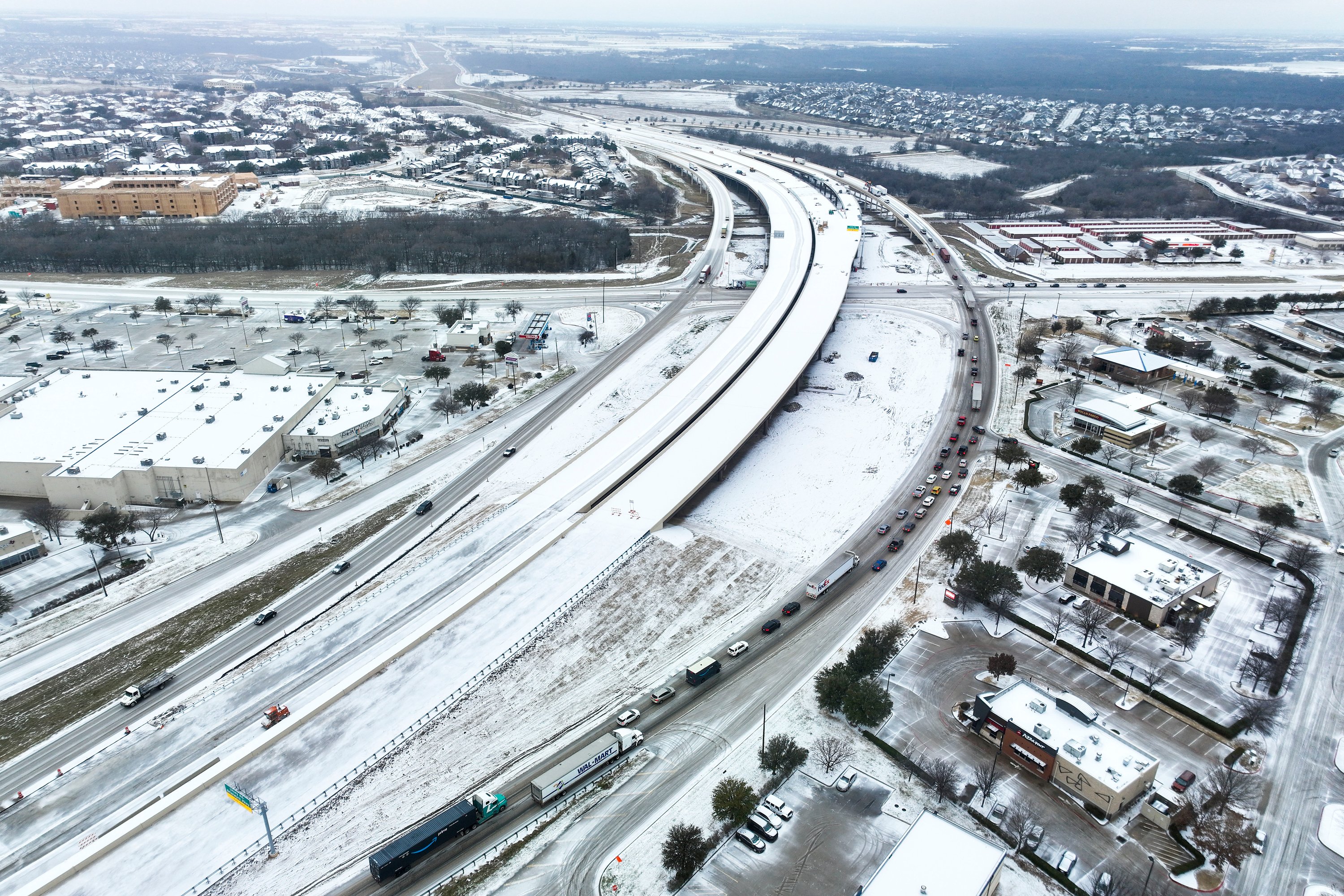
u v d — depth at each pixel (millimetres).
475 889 92812
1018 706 112250
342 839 99438
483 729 115375
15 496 177000
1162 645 130000
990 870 87375
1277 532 159125
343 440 191375
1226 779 103750
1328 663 125625
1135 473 180875
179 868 95688
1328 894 91500
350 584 147250
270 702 119312
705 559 152750
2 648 132250
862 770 108250
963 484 177250
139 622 138125
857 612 138750
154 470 171500
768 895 91312
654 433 186500
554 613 136625
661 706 119250
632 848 97438
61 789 106875
